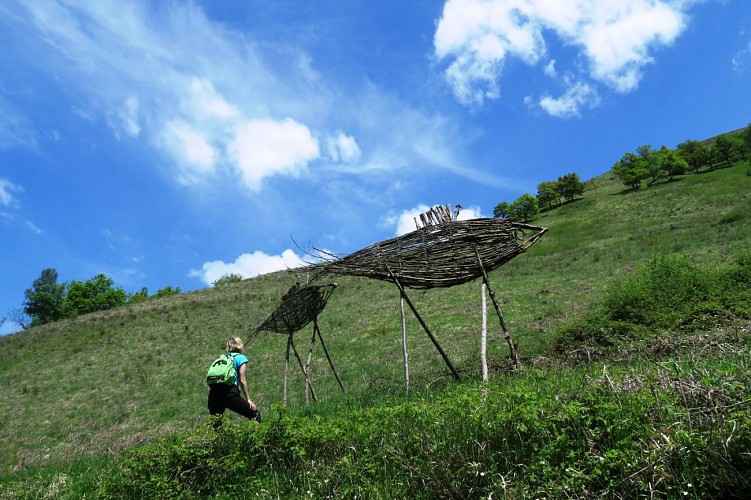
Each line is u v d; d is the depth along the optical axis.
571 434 4.06
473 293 27.16
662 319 10.27
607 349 9.10
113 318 42.69
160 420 16.59
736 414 3.54
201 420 15.44
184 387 20.73
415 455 4.65
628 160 103.31
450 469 4.20
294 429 5.72
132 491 5.74
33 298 82.81
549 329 16.42
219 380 7.55
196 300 45.50
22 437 17.00
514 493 3.71
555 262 33.75
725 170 79.56
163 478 5.61
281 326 13.66
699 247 27.95
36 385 25.33
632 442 3.70
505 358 10.36
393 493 4.32
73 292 83.44
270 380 18.95
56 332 40.72
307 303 12.65
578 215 71.88
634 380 4.55
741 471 3.28
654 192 74.31
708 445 3.41
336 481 4.78
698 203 53.56
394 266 9.73
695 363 5.47
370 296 33.34
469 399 4.98
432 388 8.72
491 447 4.29
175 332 33.59
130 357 28.56
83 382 24.39
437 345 9.75
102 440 15.19
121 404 19.45
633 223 50.53
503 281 29.33
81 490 7.00
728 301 10.24
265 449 5.67
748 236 28.00
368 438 5.14
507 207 94.06
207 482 5.56
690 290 11.99
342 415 6.62
